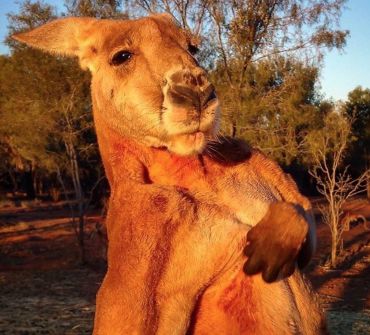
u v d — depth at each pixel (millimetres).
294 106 21984
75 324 12094
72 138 23062
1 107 26109
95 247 25031
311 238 2893
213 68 19375
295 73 20594
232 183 3049
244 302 2885
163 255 2797
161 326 2787
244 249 2744
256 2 18938
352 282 18625
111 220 3037
